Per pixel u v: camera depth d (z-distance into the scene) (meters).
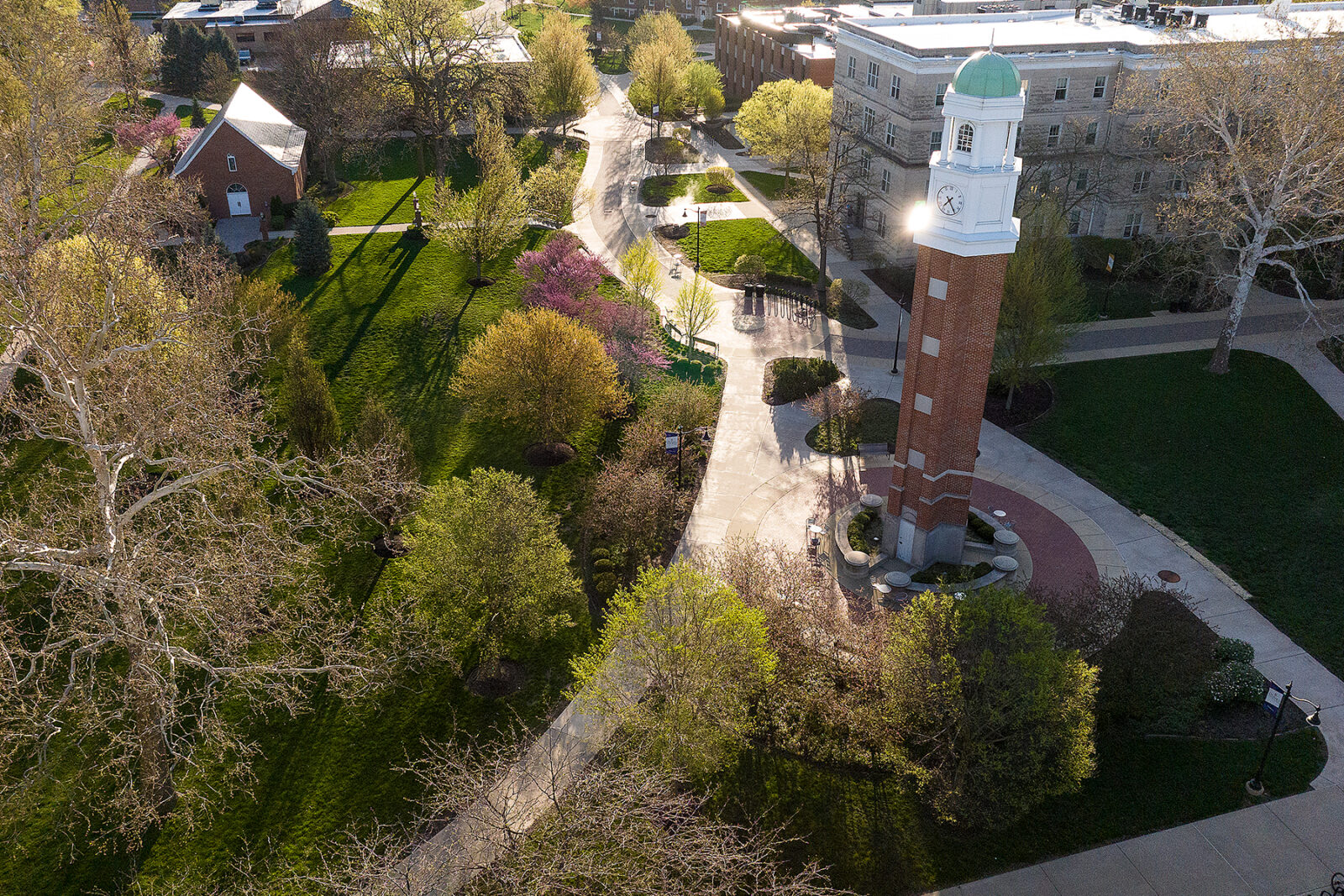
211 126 83.00
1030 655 29.44
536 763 31.12
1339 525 46.03
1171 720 34.72
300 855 31.06
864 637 36.44
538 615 36.97
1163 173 71.69
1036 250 54.34
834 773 33.31
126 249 34.88
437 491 38.22
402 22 86.19
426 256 75.75
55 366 29.44
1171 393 56.34
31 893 30.06
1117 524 46.22
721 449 51.91
